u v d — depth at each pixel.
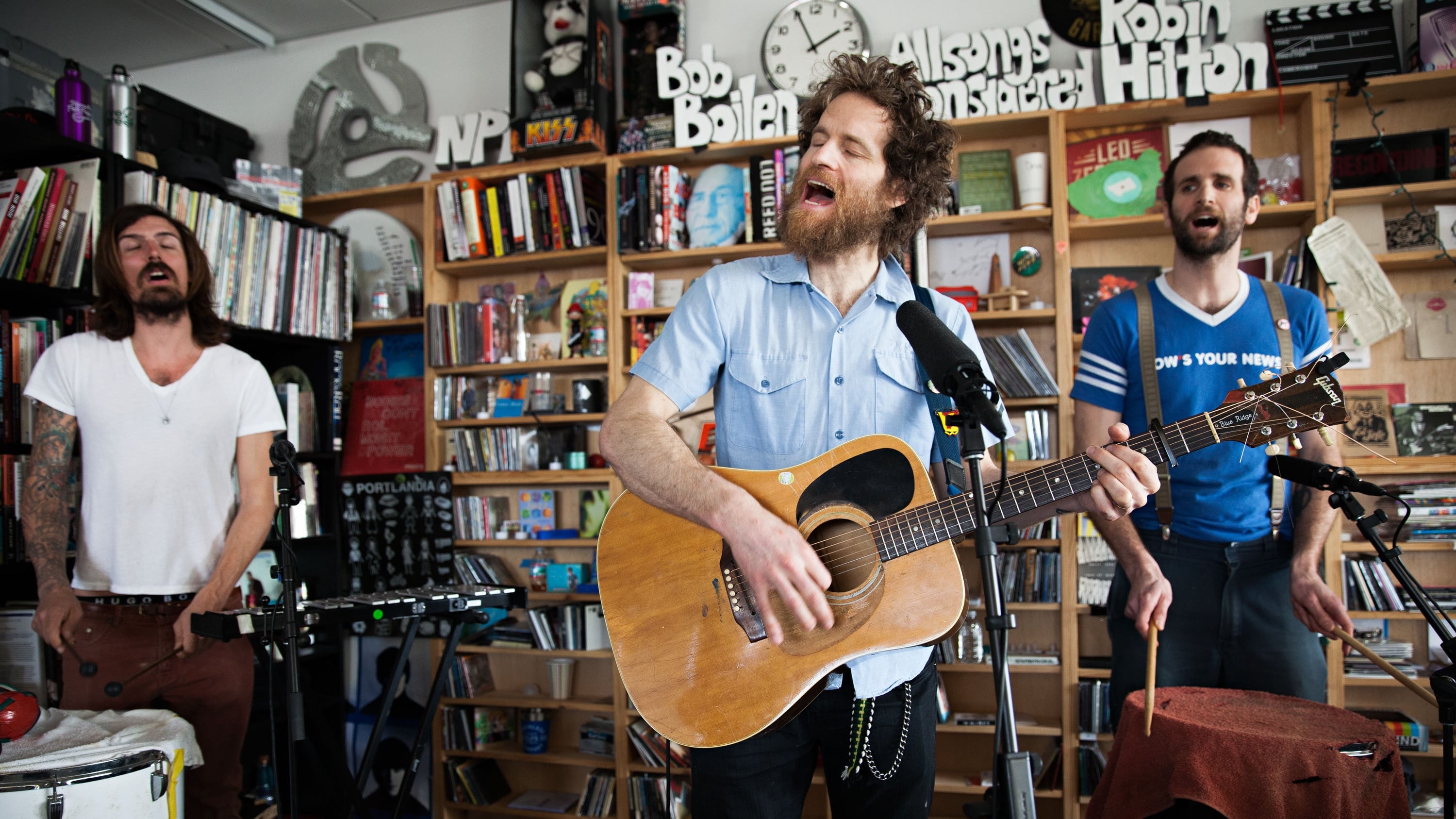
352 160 3.73
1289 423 1.23
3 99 2.76
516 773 3.37
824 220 1.33
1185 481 1.92
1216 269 2.02
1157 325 2.03
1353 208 2.80
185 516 2.07
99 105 3.02
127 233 2.09
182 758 1.73
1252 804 1.42
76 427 2.10
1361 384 2.82
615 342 3.16
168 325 2.14
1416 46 2.74
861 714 1.29
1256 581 1.89
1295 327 1.99
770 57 3.24
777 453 1.38
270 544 3.17
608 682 3.25
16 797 1.45
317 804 3.15
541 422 3.33
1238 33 2.93
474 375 3.47
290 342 3.24
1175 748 1.50
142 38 3.75
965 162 3.06
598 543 1.36
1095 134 3.00
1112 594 2.03
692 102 3.16
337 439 3.36
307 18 3.69
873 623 1.26
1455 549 2.66
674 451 1.25
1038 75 2.93
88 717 1.84
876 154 1.36
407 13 3.68
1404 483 2.74
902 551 1.28
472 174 3.36
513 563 3.42
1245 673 1.89
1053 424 2.92
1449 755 1.39
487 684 3.37
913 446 1.38
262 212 3.18
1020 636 3.00
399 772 3.27
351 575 3.32
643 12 3.28
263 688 3.07
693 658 1.29
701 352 1.39
